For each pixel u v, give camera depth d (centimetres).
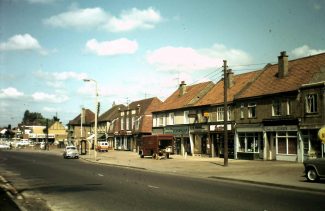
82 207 1249
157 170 2947
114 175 2438
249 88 4203
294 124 3469
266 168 2858
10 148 10144
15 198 1475
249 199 1389
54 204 1323
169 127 5772
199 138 5038
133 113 7231
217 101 4650
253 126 3994
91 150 7725
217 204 1274
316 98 3262
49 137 13075
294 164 3158
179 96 5972
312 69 3572
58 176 2364
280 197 1444
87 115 10331
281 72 3884
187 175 2552
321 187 1705
